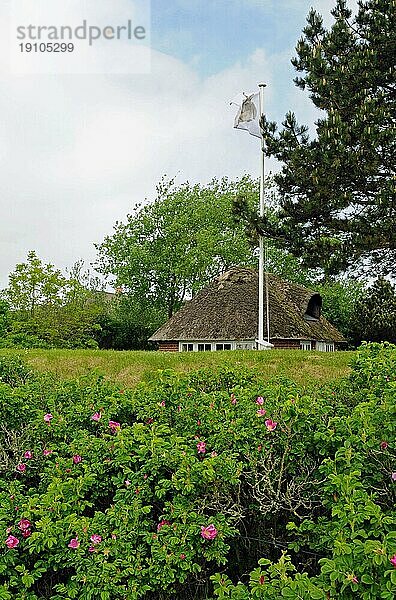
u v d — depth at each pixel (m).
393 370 5.08
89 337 28.30
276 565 2.85
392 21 16.34
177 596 3.52
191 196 43.66
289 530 3.86
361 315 31.83
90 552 3.24
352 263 15.40
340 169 15.06
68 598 3.10
